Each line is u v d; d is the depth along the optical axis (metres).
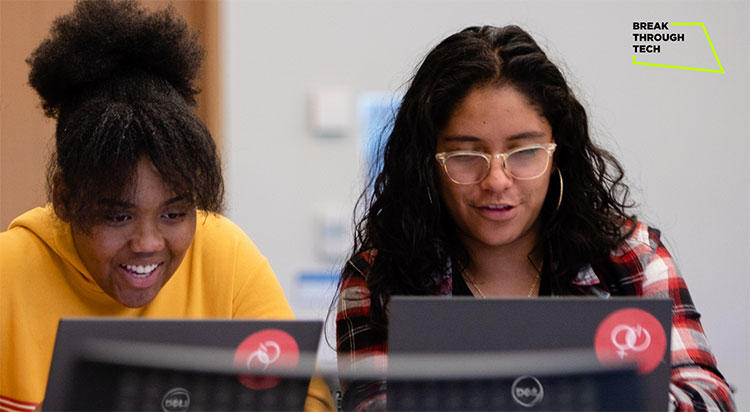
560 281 2.54
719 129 5.00
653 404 1.73
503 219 2.34
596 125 4.95
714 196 5.02
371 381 1.80
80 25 2.36
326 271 4.95
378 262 2.53
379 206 2.57
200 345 1.71
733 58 4.96
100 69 2.33
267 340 1.73
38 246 2.53
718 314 5.07
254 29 4.91
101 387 1.68
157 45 2.38
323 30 4.93
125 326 1.70
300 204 4.96
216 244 2.71
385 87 4.96
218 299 2.66
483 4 4.94
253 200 4.95
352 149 4.96
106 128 2.18
